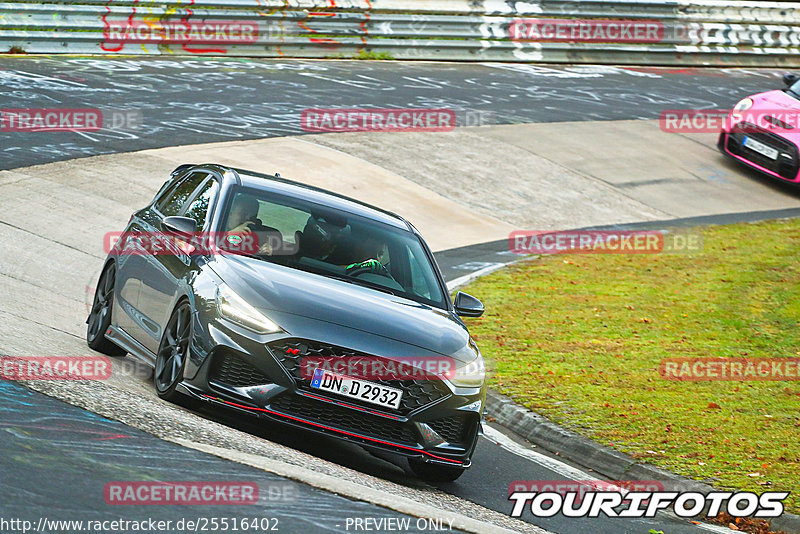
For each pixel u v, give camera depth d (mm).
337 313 24641
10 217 47094
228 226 27406
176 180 32531
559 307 48312
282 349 23672
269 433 25906
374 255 28266
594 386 37094
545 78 100750
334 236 28281
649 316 47500
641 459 30188
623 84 102812
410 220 60656
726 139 80062
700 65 116812
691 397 36406
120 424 20953
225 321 24016
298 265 26812
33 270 40750
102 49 83500
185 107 72125
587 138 82188
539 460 30734
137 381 27312
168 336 25953
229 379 23875
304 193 29859
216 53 89375
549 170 73875
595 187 72375
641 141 83875
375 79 89625
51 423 19906
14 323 30719
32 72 74000
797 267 57312
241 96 77438
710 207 71938
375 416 23984
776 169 76875
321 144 69438
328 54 95500
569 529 24016
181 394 24969
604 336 44031
